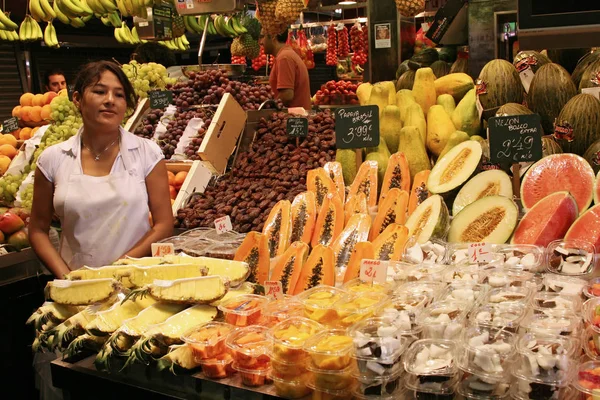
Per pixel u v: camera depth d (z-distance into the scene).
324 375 1.46
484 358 1.36
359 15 7.36
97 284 1.89
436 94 2.95
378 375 1.43
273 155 3.21
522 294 1.62
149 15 5.35
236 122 3.50
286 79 5.06
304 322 1.62
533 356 1.33
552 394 1.30
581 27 2.08
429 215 2.15
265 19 4.89
